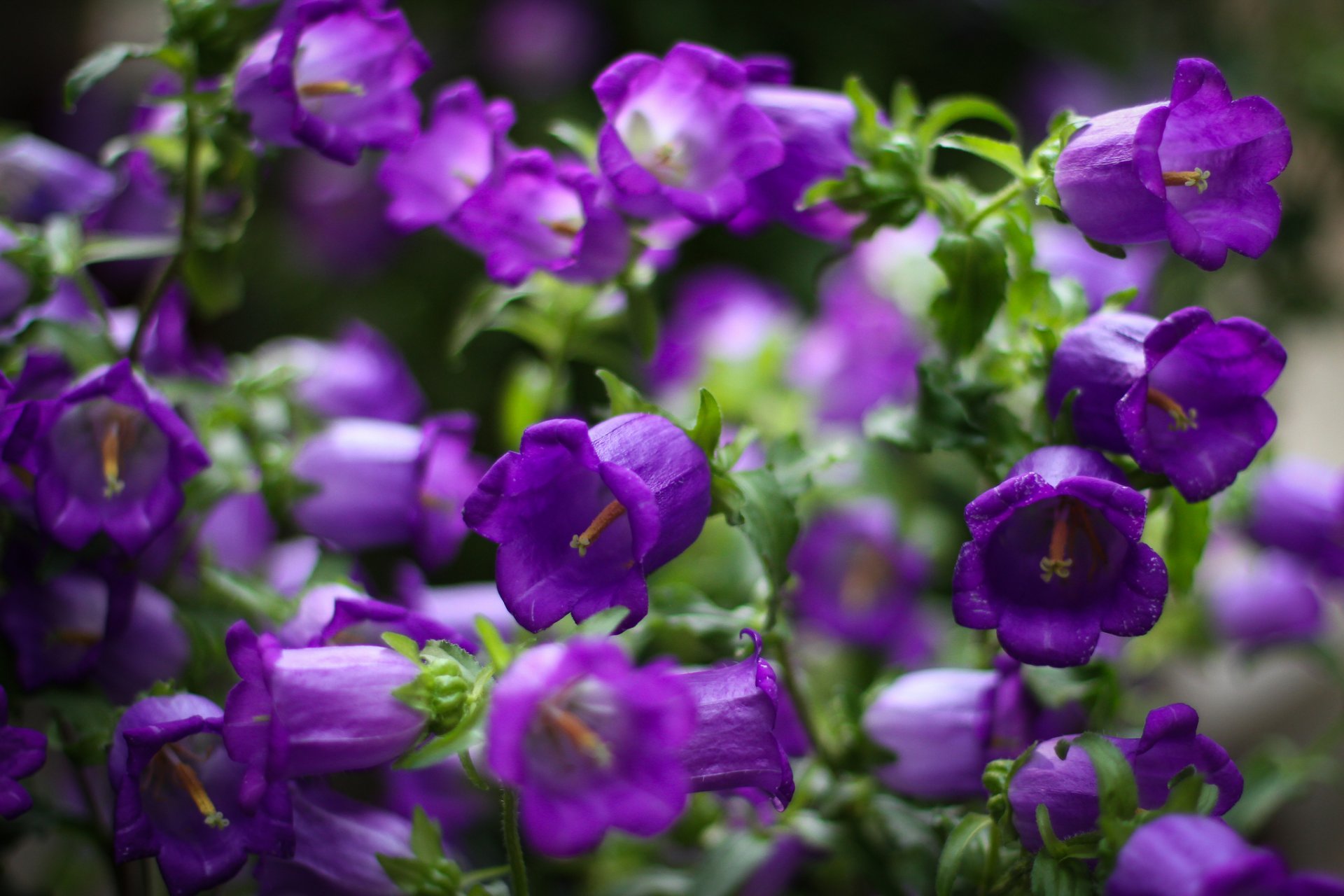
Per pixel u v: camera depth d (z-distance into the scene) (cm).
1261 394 74
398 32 80
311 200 135
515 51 134
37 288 81
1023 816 74
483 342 126
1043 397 77
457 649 73
